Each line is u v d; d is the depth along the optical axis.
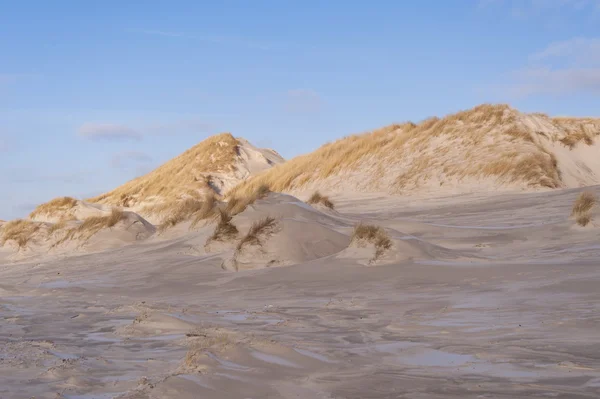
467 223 18.70
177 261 14.73
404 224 16.80
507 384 4.47
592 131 34.03
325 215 16.56
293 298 9.68
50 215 35.12
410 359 5.41
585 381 4.46
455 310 7.64
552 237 13.84
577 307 7.19
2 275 16.95
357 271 11.13
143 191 53.62
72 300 10.88
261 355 5.39
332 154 40.50
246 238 13.58
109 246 21.03
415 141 35.62
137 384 4.79
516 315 7.04
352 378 4.80
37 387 4.89
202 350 5.34
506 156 30.52
